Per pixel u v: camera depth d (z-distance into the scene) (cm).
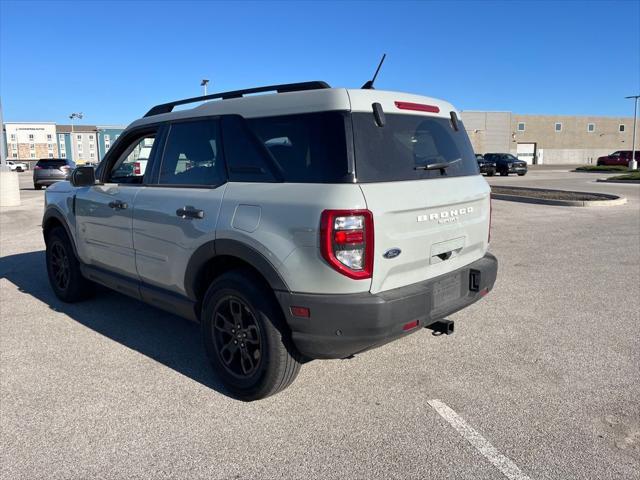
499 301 572
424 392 361
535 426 316
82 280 559
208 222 353
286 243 308
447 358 420
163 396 360
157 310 555
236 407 344
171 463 283
